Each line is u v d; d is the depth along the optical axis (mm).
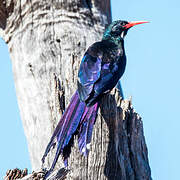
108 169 12703
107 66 13414
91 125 11859
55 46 15219
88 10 16172
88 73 12914
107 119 12805
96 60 13500
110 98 12914
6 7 15930
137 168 13516
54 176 11906
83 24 15875
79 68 13258
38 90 14516
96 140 12750
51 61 14914
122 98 14633
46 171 12039
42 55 15031
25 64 15172
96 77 12891
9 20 16000
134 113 13797
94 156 12664
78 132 11898
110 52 14023
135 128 13719
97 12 16391
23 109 14781
